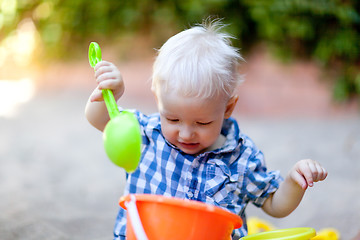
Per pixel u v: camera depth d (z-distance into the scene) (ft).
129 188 4.40
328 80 13.06
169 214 3.25
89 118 4.51
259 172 4.42
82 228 6.06
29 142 10.53
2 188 7.63
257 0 13.61
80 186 7.84
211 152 4.26
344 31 13.10
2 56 18.61
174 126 4.01
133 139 3.26
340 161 8.64
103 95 3.90
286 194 4.23
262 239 4.14
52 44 17.74
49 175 8.41
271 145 9.77
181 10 15.12
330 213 6.46
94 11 16.76
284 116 12.68
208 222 3.24
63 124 12.25
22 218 6.25
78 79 16.85
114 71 3.97
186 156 4.28
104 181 8.14
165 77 3.94
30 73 18.21
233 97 4.28
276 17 13.42
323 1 13.19
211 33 4.37
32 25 18.61
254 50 13.98
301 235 3.94
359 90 12.31
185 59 3.97
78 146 10.32
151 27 15.84
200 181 4.21
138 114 4.69
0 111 13.69
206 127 3.98
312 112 12.80
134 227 3.21
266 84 13.47
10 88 16.80
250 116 12.69
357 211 6.42
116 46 16.46
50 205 6.89
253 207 7.11
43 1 18.03
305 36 13.20
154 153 4.38
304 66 13.42
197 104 3.84
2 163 9.02
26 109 13.96
